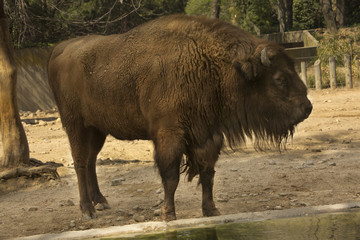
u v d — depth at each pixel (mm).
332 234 8922
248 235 9203
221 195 13859
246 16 79688
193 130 11055
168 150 10969
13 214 13453
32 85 43812
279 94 10820
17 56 43375
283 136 11297
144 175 17375
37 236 10344
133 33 11945
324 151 19406
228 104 11117
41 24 43750
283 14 76188
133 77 11500
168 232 9945
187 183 15773
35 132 30266
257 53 10727
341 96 34312
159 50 11258
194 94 10898
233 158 19062
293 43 62344
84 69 12469
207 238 9234
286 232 9227
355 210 10719
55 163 19875
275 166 17172
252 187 14742
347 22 80312
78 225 12156
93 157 13727
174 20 11508
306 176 15375
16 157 17625
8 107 17656
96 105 12367
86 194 12883
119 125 12172
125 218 12461
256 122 11195
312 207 10828
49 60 13859
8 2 37969
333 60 38719
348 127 24562
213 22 11273
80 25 45188
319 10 86938
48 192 16000
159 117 11078
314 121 26391
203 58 10922
